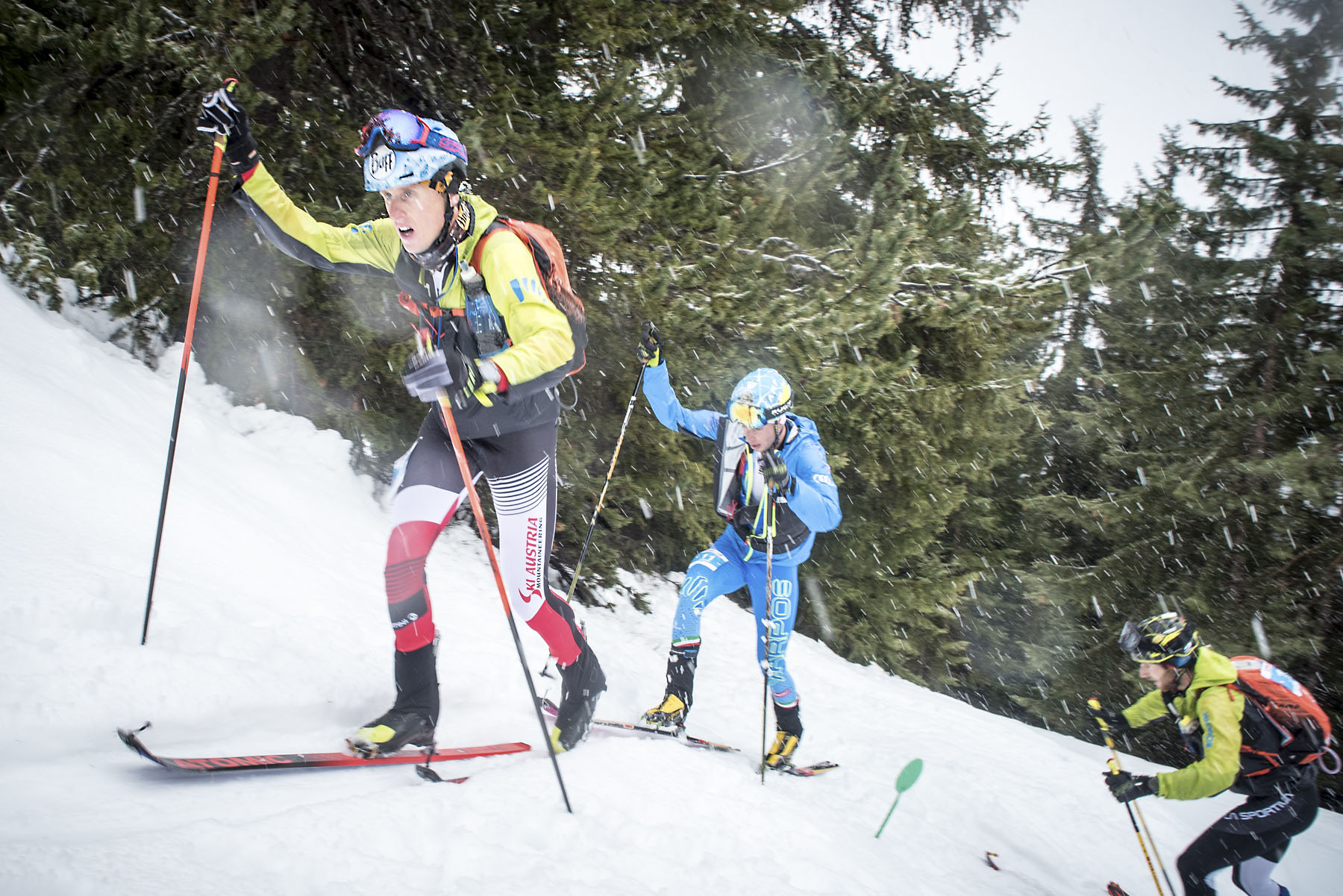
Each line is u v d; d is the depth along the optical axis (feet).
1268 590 47.96
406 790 7.30
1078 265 24.14
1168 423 52.85
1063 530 63.77
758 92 28.04
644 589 24.88
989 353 33.01
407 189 7.50
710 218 21.62
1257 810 13.01
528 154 18.28
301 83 19.11
